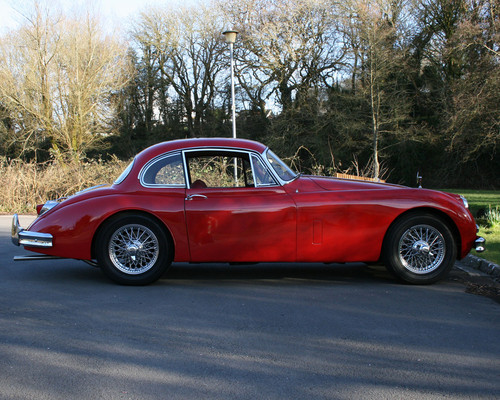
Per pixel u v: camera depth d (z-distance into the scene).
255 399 2.59
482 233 8.32
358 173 14.73
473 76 24.73
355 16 28.80
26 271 5.72
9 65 28.41
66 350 3.24
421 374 2.90
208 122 37.75
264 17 30.64
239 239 4.91
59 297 4.53
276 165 5.18
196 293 4.69
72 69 28.78
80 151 29.47
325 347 3.31
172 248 5.01
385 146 32.09
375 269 5.85
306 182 5.14
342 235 4.92
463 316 3.98
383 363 3.05
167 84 37.59
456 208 5.00
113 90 31.92
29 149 29.98
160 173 5.10
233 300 4.44
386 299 4.48
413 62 30.39
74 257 4.99
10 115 29.75
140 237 5.01
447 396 2.63
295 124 31.73
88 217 4.93
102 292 4.72
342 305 4.28
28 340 3.42
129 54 35.19
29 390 2.68
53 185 14.62
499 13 23.98
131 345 3.33
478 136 25.30
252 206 4.91
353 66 30.17
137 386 2.74
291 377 2.86
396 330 3.64
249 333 3.57
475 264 5.94
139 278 4.95
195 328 3.68
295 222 4.90
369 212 4.92
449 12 28.62
